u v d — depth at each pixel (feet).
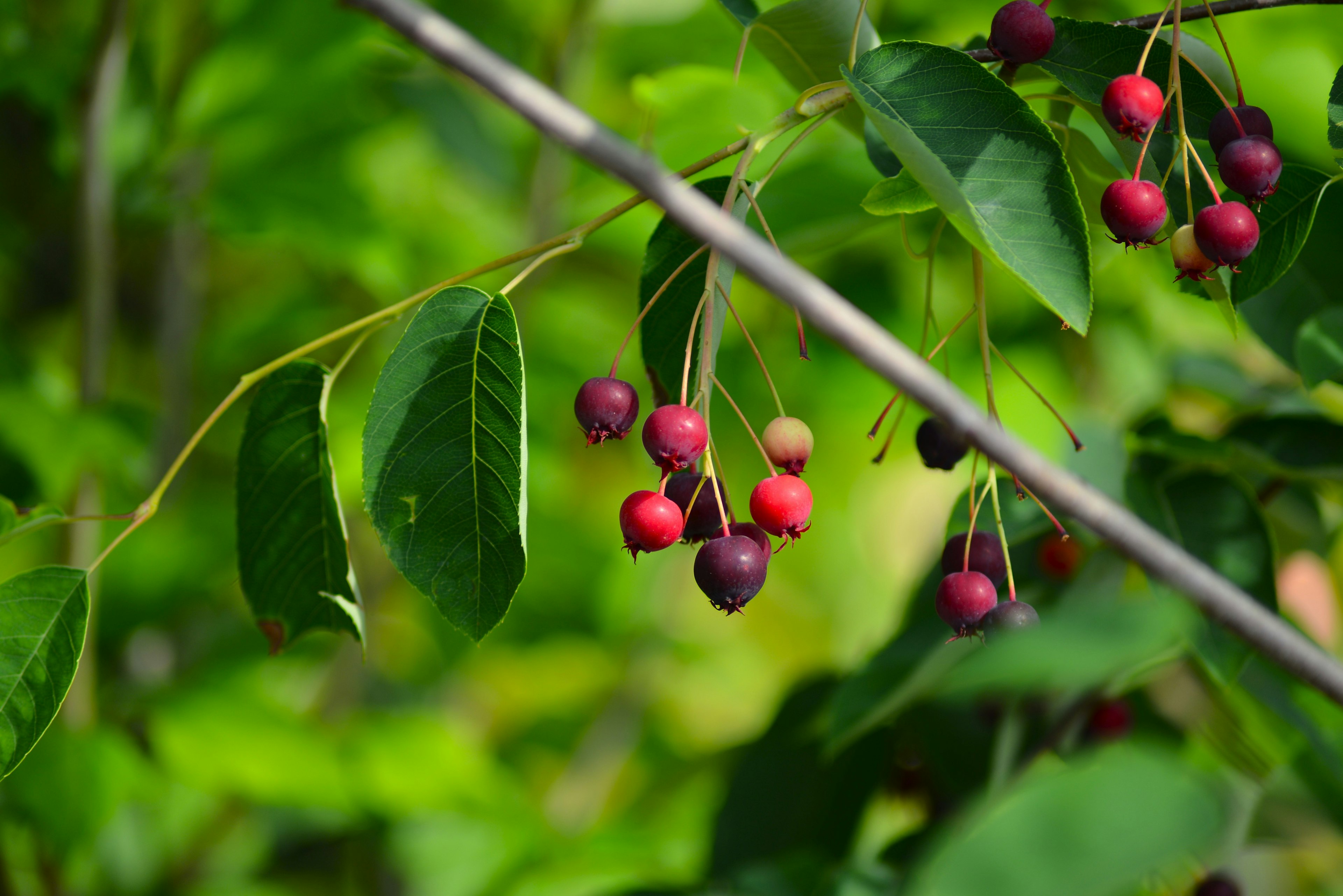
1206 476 2.33
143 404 3.12
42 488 2.87
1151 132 2.09
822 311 1.94
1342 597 2.91
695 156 2.69
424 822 3.47
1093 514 1.95
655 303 2.20
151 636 3.37
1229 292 2.15
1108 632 1.94
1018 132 2.07
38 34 3.22
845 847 2.51
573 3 3.68
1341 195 2.24
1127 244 2.09
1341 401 2.60
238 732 2.91
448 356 2.11
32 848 2.76
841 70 2.10
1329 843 2.18
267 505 2.21
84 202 2.96
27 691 2.15
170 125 3.25
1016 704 2.32
